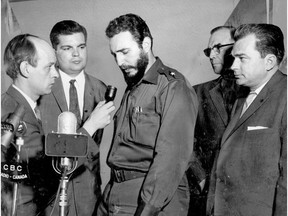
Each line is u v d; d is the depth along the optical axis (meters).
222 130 3.20
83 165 3.33
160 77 3.25
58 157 3.02
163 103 3.16
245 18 3.27
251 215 3.08
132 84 3.31
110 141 3.33
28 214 3.35
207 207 3.16
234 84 3.22
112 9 3.47
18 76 3.45
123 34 3.31
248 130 3.14
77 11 3.52
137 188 3.15
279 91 3.11
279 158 3.04
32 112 3.42
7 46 3.49
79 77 3.43
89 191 3.32
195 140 3.22
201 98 3.26
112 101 3.35
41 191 3.35
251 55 3.18
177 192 3.13
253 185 3.09
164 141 3.10
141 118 3.19
